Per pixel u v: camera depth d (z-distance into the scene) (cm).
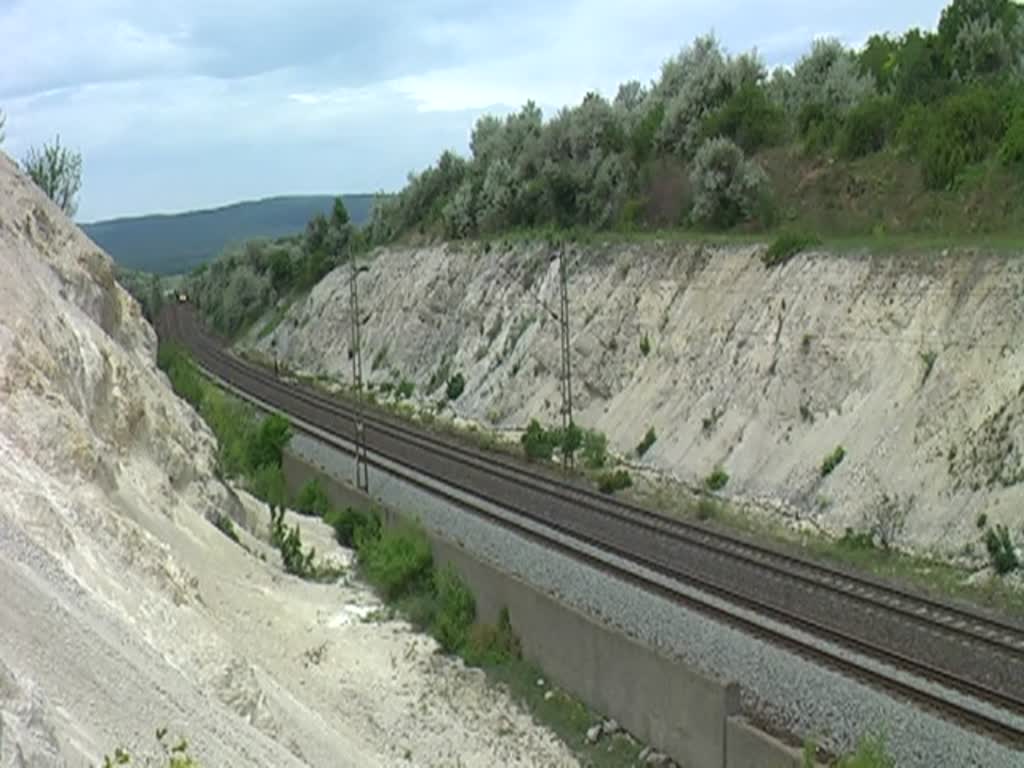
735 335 3694
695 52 6350
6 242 2134
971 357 2812
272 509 2984
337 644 2211
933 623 1986
